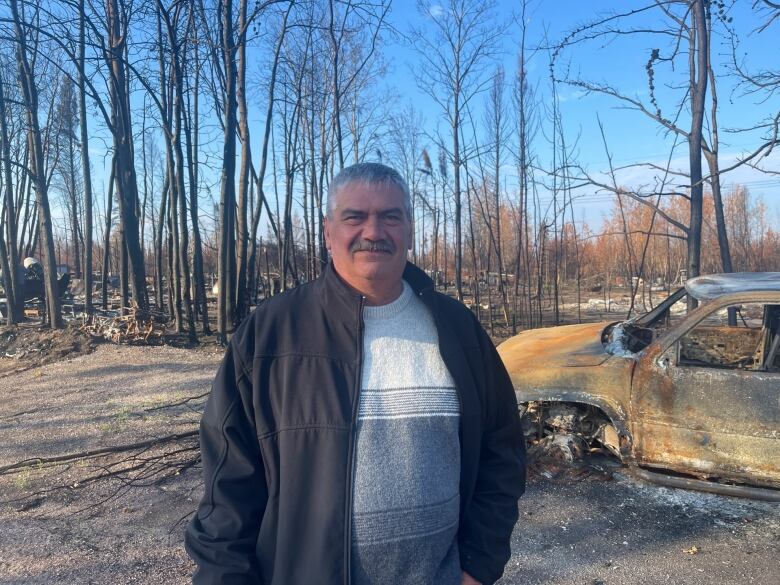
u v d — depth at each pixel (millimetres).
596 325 5312
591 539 3477
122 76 13359
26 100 13055
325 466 1463
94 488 4273
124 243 13320
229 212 12133
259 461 1567
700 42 6594
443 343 1619
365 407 1502
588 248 32094
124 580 3041
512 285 23453
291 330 1576
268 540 1524
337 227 1610
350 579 1432
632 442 4094
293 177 16859
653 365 4039
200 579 1472
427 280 1725
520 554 3334
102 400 7109
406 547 1455
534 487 4188
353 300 1579
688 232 6742
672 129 6902
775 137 5750
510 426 1755
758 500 3875
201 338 13156
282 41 14359
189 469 4625
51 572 3125
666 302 5344
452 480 1546
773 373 3773
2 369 10062
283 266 15352
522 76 13898
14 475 4562
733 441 3818
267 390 1551
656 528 3586
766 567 3139
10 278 14312
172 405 6301
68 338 11414
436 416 1535
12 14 11617
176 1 10945
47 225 12703
